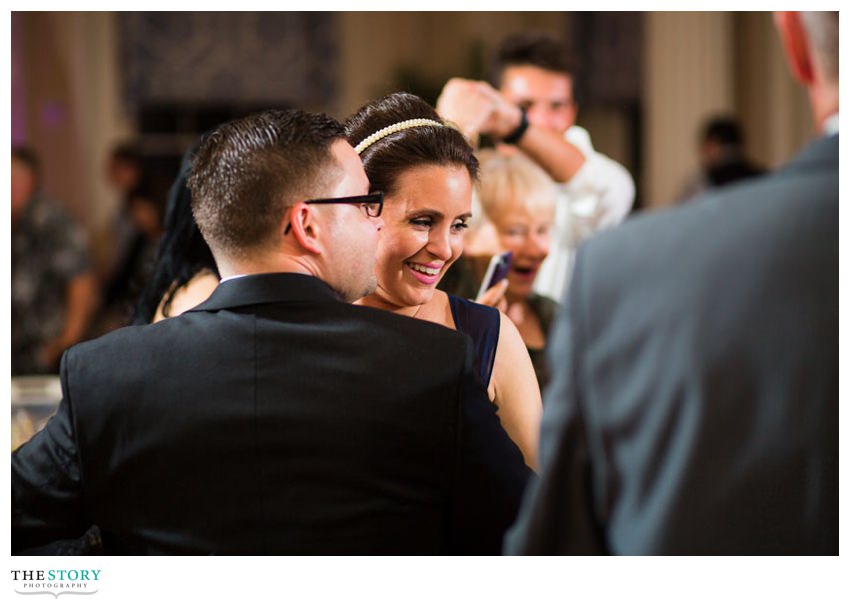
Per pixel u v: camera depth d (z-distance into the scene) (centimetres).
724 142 647
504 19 972
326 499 128
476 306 160
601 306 110
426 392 130
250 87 983
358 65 991
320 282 136
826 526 103
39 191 491
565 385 113
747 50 848
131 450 131
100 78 946
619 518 110
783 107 827
